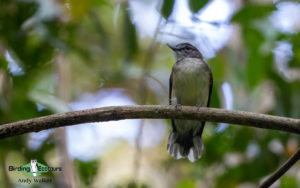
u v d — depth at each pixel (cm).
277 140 1132
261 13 1034
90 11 1137
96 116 767
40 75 1127
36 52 1084
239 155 1170
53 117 754
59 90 1098
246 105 1142
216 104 1158
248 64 1076
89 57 1141
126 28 1047
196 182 1195
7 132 739
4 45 1143
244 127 1153
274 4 1053
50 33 1040
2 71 1060
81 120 762
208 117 797
